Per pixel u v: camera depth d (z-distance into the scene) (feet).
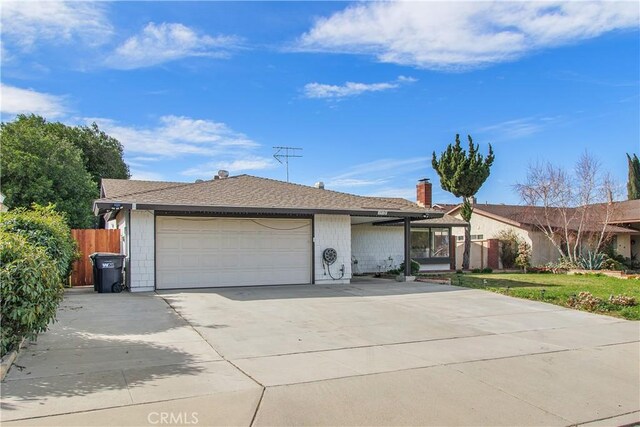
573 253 77.61
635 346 24.71
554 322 30.68
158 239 44.09
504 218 86.33
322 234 51.29
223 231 46.85
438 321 29.99
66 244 33.81
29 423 12.67
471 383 17.76
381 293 43.01
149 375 17.19
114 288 41.29
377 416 14.25
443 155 80.74
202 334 24.52
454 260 81.92
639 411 15.75
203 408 14.23
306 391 16.14
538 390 17.38
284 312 31.89
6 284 17.43
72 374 17.02
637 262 88.74
